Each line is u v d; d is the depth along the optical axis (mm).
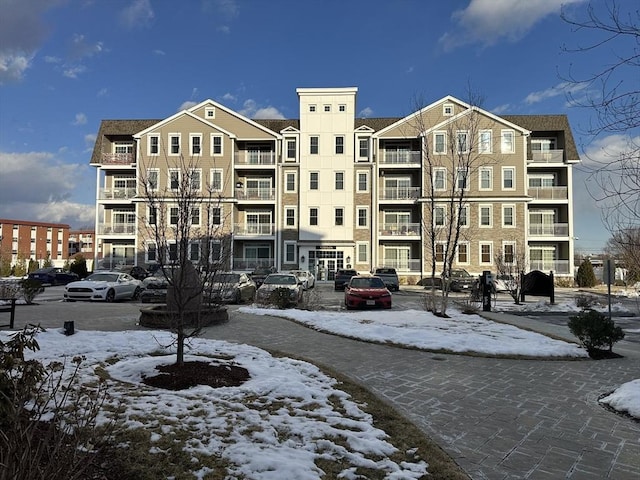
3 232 90625
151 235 10922
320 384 6176
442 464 3871
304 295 18609
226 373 6375
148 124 42906
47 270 35594
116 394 5188
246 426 4398
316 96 40000
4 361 3002
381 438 4359
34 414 3191
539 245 40438
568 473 3838
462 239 37375
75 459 2711
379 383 6637
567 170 39344
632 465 4023
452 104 39062
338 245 38969
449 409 5516
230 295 17672
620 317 16969
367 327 11016
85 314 13461
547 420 5199
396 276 31016
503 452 4250
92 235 115812
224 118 40281
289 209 39781
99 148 41531
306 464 3654
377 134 39312
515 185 37938
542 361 8391
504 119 40875
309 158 39531
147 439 3939
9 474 2391
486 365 7934
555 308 18453
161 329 10734
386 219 40812
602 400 6047
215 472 3465
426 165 34250
